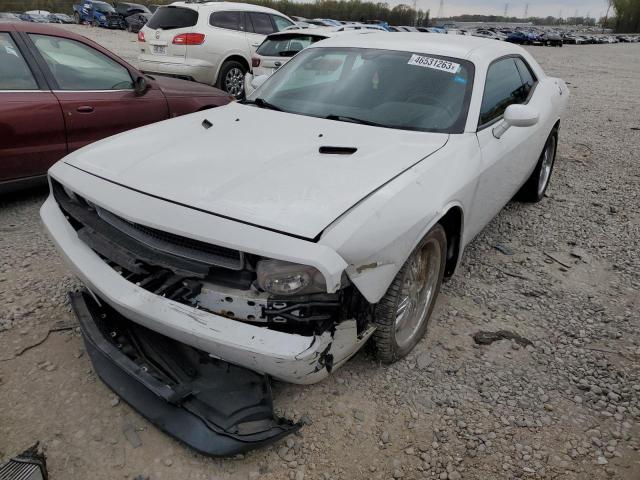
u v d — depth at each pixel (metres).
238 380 2.24
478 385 2.66
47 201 2.89
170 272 2.21
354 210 2.15
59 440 2.15
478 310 3.35
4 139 4.17
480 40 4.03
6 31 4.30
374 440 2.28
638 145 8.05
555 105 4.77
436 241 2.72
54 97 4.43
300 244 1.95
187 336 2.07
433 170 2.65
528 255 4.21
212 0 9.80
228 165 2.45
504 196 3.87
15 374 2.49
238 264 2.04
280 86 3.68
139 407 2.18
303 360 1.98
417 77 3.35
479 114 3.22
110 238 2.34
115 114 4.83
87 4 33.94
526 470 2.19
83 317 2.44
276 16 10.20
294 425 2.17
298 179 2.33
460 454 2.25
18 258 3.59
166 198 2.21
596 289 3.75
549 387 2.69
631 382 2.76
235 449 2.00
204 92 5.64
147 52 9.34
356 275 2.08
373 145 2.77
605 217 5.11
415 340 2.85
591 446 2.34
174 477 2.04
